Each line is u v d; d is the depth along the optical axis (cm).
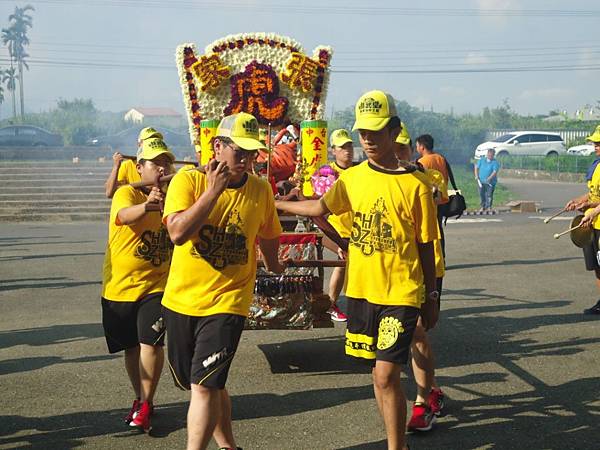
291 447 476
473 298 936
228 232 402
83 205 2350
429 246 436
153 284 496
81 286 1052
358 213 439
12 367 653
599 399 559
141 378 496
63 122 7044
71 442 485
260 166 679
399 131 437
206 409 396
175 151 4131
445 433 498
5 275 1151
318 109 742
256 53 734
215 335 397
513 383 598
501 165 4159
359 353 444
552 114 6334
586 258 847
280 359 671
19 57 9512
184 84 729
